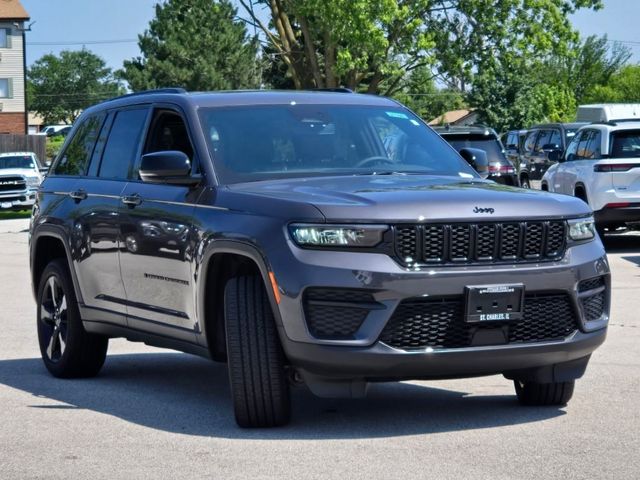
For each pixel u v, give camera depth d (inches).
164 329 290.0
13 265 736.3
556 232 251.4
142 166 278.7
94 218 319.3
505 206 247.1
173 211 281.7
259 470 218.5
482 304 240.4
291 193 255.0
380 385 316.8
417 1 1668.3
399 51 1697.8
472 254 242.4
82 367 335.3
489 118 2317.9
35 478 217.3
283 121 296.8
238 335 248.8
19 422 269.9
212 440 245.9
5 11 3080.7
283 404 251.9
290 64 1812.3
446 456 227.1
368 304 236.5
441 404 285.6
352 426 258.2
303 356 239.8
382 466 219.6
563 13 1759.4
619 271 634.2
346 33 1598.2
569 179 826.2
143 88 2787.9
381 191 252.2
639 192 767.7
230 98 302.8
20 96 3144.7
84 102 6097.4
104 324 319.0
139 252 295.9
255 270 259.0
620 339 393.1
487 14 1726.1
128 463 227.0
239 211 257.8
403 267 237.6
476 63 1771.7
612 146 778.2
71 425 265.7
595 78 3494.1
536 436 244.7
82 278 326.3
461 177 292.8
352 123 303.3
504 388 309.1
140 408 286.4
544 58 1809.8
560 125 1095.0
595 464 219.6
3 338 421.1
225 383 326.6
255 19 1822.1
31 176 1478.8
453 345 241.0
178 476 215.8
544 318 249.8
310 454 230.5
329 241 238.5
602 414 267.9
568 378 261.7
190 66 2802.7
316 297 238.5
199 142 285.6
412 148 304.0
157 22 2861.7
